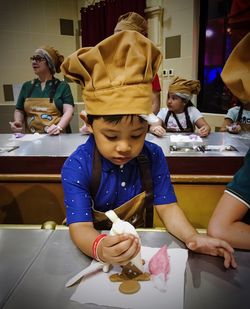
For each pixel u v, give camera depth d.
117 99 0.64
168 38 3.51
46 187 1.63
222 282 0.58
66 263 0.65
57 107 2.42
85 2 4.08
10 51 3.93
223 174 1.54
